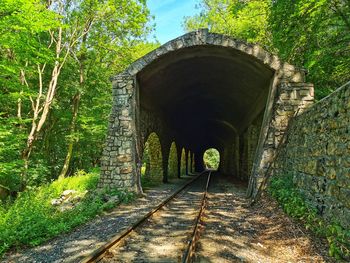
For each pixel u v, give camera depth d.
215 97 22.00
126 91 14.00
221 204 12.06
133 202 12.24
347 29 13.47
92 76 23.05
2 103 17.36
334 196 6.95
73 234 7.22
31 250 6.13
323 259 5.68
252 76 14.70
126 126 13.89
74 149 26.03
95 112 23.75
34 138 17.23
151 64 13.82
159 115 19.78
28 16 11.67
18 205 10.14
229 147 38.62
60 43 18.36
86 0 17.98
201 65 15.80
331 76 15.40
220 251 5.97
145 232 7.40
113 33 21.06
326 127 7.71
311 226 7.30
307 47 14.45
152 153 21.52
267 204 10.69
